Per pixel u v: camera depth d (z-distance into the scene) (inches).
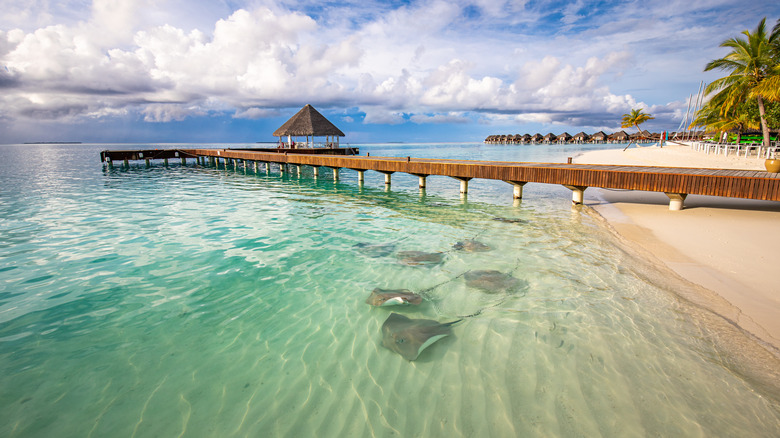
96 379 146.4
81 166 1317.7
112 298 218.1
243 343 170.2
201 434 117.6
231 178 932.0
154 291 227.8
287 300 214.2
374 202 552.7
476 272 249.4
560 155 1585.9
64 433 118.7
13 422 123.4
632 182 426.9
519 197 546.3
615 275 241.3
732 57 866.1
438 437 113.6
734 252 266.2
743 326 171.8
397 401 130.7
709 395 128.5
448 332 173.9
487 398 130.7
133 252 301.6
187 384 142.9
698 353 152.9
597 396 130.0
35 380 145.6
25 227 384.2
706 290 210.7
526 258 281.0
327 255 293.4
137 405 131.6
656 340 163.5
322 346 167.0
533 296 213.2
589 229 366.9
